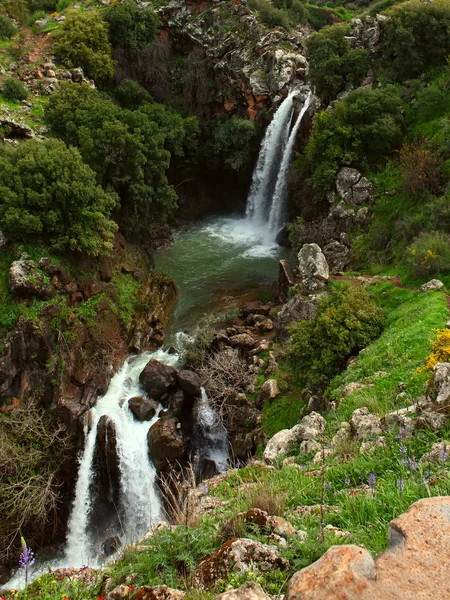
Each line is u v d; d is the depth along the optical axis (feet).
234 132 121.29
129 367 77.87
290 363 58.44
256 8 134.41
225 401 64.34
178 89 136.87
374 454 26.96
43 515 61.46
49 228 73.56
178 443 63.87
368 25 104.99
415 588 9.36
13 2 139.23
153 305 87.76
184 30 138.10
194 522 22.02
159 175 100.58
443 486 19.65
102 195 79.66
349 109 91.40
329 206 94.58
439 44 92.84
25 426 63.98
